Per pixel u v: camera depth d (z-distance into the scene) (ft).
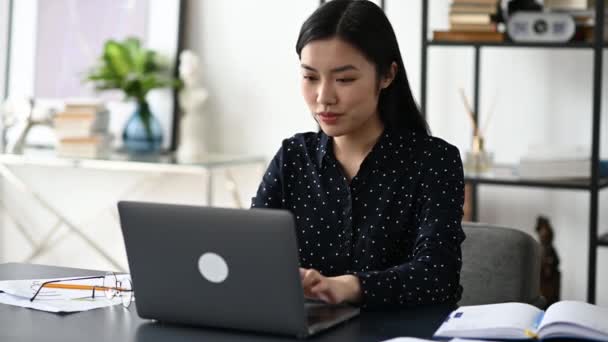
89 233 14.78
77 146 13.30
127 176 14.42
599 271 11.77
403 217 6.45
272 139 13.56
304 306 5.03
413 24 12.55
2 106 14.21
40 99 14.66
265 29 13.50
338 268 6.54
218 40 13.76
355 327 5.33
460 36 10.91
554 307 5.41
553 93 11.89
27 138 14.74
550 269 11.10
